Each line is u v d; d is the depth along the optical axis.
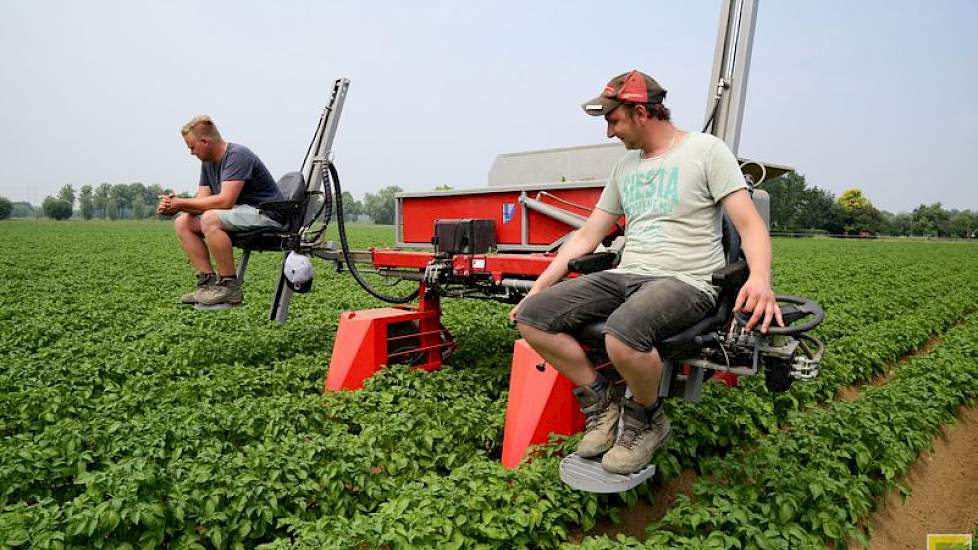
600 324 3.58
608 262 4.04
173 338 8.66
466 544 3.57
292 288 6.59
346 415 5.50
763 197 4.66
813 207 111.62
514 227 6.28
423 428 5.11
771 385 3.57
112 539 3.54
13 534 3.32
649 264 3.59
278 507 3.91
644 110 3.54
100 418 5.20
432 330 6.96
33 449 4.30
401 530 3.49
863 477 4.61
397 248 7.39
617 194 3.94
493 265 5.61
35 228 66.75
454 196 6.76
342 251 7.10
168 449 4.63
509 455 4.64
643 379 3.34
